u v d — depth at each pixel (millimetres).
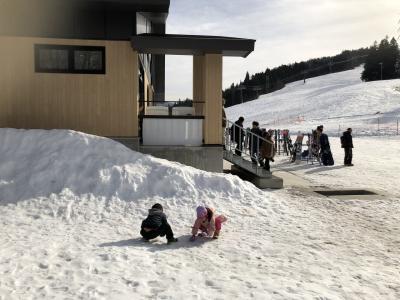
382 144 37438
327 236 7988
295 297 5121
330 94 124250
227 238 7680
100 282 5480
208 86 13133
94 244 7082
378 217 9609
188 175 10625
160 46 12430
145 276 5723
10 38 12680
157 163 10953
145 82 18469
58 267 5980
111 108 13008
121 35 13070
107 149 11266
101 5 12531
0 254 6473
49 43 12766
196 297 5074
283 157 25938
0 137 11406
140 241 7371
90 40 12875
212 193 10156
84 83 12930
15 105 12773
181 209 9305
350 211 10133
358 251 7172
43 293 5121
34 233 7664
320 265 6422
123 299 4980
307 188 13211
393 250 7277
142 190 9969
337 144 38781
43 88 12844
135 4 12422
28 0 12680
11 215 8641
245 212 9352
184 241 7445
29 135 11484
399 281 5859
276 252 6973
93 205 9234
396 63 151125
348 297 5270
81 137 11477
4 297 4984
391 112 79500
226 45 12633
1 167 10414
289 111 113375
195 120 13289
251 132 13547
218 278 5730
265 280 5695
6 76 12734
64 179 10070
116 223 8414
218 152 13055
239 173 15570
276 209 9727
